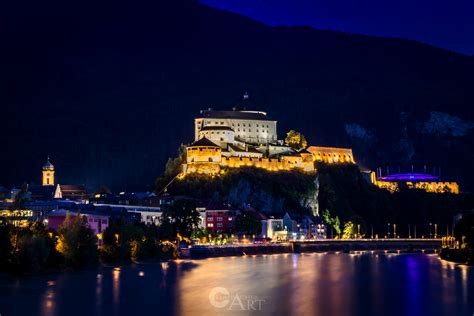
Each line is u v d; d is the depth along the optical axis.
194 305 190.50
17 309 180.62
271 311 182.38
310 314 178.62
